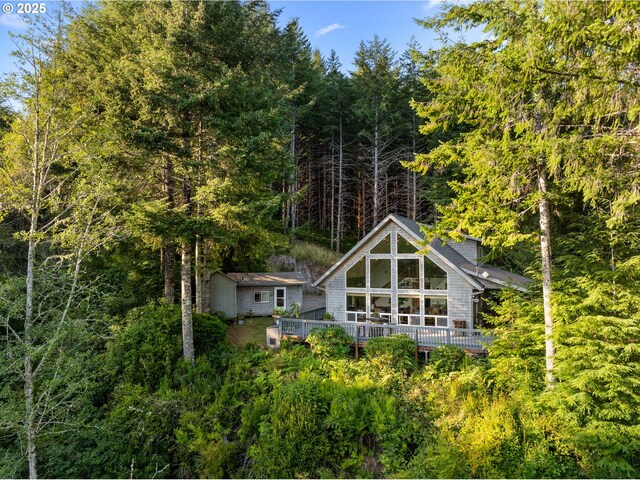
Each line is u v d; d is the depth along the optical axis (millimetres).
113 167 12250
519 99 8195
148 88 11969
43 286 8617
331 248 31938
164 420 10164
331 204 33875
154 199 14453
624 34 5949
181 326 14156
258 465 9094
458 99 9320
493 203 9195
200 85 12836
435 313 16672
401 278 17391
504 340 10477
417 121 31000
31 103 8250
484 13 7945
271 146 13766
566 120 8414
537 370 9781
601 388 8133
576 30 6477
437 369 12344
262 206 13055
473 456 7766
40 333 8031
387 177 34312
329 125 32875
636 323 8172
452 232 9492
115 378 12023
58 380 7762
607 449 7535
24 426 7477
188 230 12266
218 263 19531
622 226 8672
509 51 7629
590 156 6793
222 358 13797
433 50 9141
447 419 9086
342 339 14734
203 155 14555
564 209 10312
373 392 10625
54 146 8750
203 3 12891
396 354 13125
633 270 8336
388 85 29125
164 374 12242
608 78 6383
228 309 20453
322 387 10594
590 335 8586
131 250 16266
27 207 8320
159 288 18672
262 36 18000
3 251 13781
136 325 13445
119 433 9766
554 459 7789
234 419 10539
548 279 9297
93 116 10461
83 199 9523
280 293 22719
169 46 12539
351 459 9008
